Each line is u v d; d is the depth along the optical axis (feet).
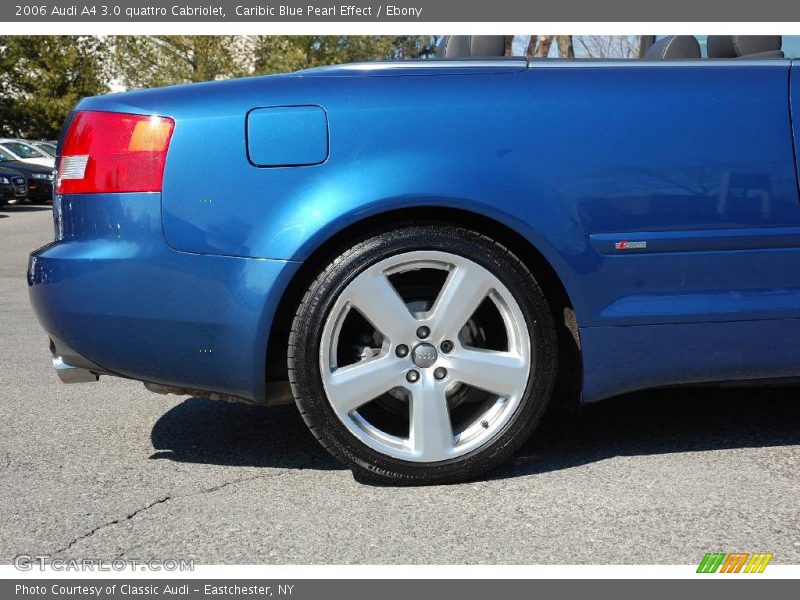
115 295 8.23
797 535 7.28
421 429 8.30
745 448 9.41
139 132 8.20
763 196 8.52
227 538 7.41
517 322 8.34
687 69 8.75
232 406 11.59
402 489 8.43
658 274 8.44
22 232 42.86
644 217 8.38
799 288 8.63
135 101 8.37
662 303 8.46
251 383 8.33
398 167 8.09
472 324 8.79
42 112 116.47
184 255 8.11
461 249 8.20
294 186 8.10
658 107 8.51
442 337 8.27
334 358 8.22
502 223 8.20
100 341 8.38
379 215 8.33
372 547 7.20
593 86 8.54
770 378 8.95
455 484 8.54
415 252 8.17
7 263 30.37
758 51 11.24
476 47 10.82
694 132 8.49
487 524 7.59
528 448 9.59
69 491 8.55
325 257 8.30
